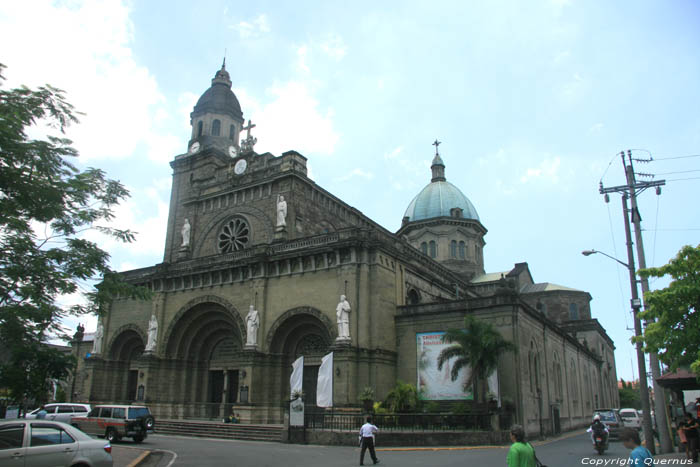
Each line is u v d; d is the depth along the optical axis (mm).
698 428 21688
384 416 34094
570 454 27188
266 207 49500
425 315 41438
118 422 32531
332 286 41688
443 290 54312
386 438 30297
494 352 34812
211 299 48000
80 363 66375
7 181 16469
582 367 62312
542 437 39312
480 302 39719
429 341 40688
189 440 35250
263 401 42219
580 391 58938
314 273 42969
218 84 62375
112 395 53656
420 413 34281
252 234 49531
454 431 31312
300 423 32844
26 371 18375
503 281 39844
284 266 44719
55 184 17875
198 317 49844
